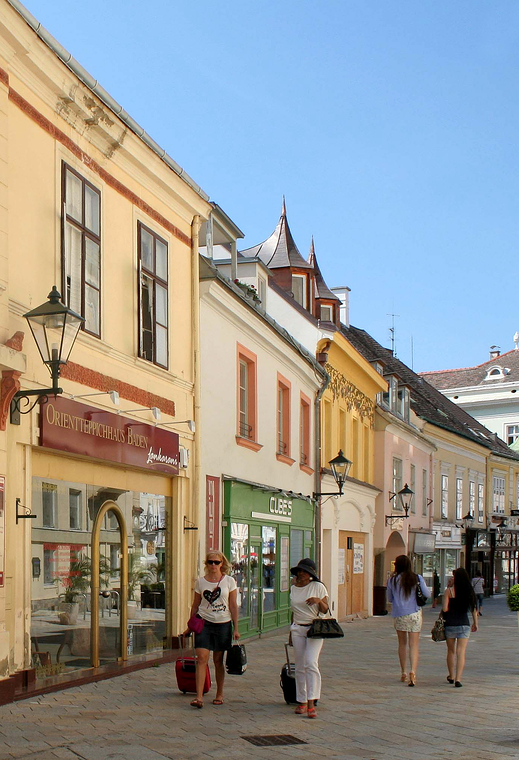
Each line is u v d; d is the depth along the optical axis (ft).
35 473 35.88
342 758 25.99
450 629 42.06
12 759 24.29
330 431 92.53
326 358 90.17
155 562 47.83
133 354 44.73
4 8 32.71
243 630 62.90
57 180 37.81
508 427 211.00
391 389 122.62
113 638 42.55
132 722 29.94
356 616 101.81
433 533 136.15
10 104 34.45
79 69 38.06
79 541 39.40
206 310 55.98
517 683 44.06
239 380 62.90
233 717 31.81
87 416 38.88
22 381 33.83
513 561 188.34
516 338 233.35
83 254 39.93
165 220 49.52
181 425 50.52
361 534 105.70
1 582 32.09
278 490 69.15
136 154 44.60
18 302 34.17
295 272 97.19
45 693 34.37
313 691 32.76
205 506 54.34
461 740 29.09
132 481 45.16
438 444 146.00
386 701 37.01
